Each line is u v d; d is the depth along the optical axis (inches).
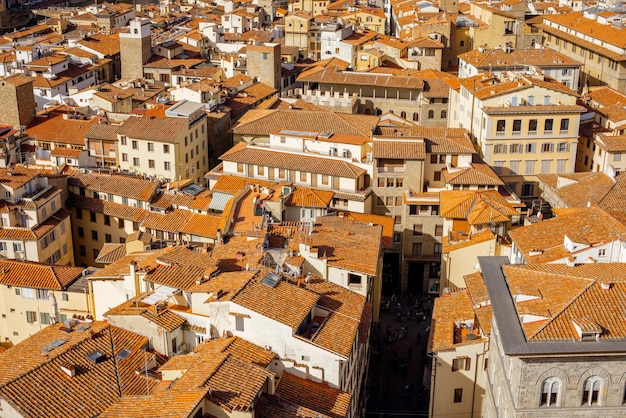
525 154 6505.9
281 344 3437.5
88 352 3464.6
